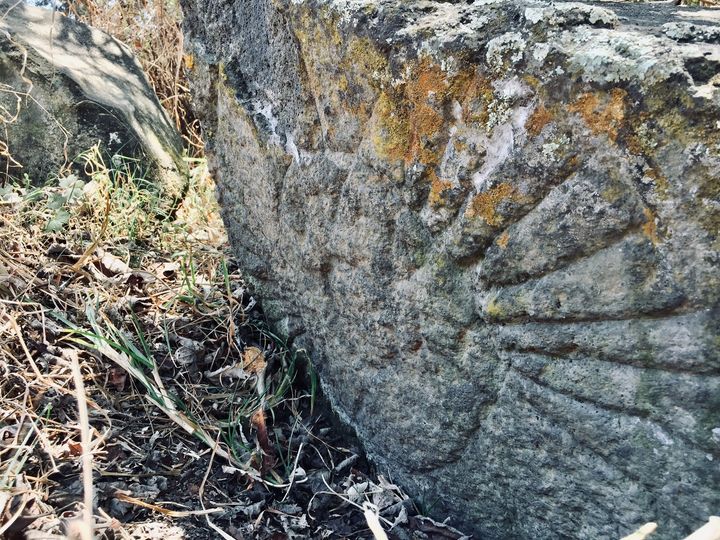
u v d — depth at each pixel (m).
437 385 1.62
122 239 2.84
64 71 3.23
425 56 1.41
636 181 1.17
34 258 2.51
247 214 2.27
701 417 1.18
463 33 1.35
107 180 2.90
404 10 1.48
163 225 3.00
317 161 1.83
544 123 1.26
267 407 2.10
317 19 1.64
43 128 3.11
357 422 1.95
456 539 1.68
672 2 1.98
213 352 2.34
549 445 1.43
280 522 1.76
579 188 1.24
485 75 1.33
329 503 1.82
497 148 1.35
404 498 1.80
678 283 1.15
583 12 1.25
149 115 3.64
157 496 1.78
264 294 2.34
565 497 1.43
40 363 2.09
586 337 1.30
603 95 1.17
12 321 2.11
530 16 1.27
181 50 4.51
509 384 1.47
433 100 1.42
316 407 2.15
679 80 1.09
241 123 2.12
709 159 1.08
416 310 1.60
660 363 1.21
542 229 1.31
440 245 1.53
